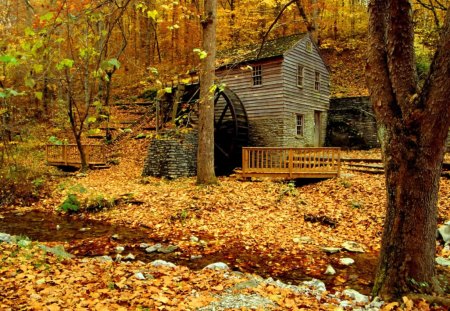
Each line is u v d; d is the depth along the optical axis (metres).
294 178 14.05
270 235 8.16
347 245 7.34
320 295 4.80
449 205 9.27
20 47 3.01
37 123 20.61
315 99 22.83
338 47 31.16
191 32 27.84
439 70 3.92
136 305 3.84
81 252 7.02
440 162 4.30
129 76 29.83
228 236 8.13
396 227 4.45
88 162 18.81
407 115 4.19
